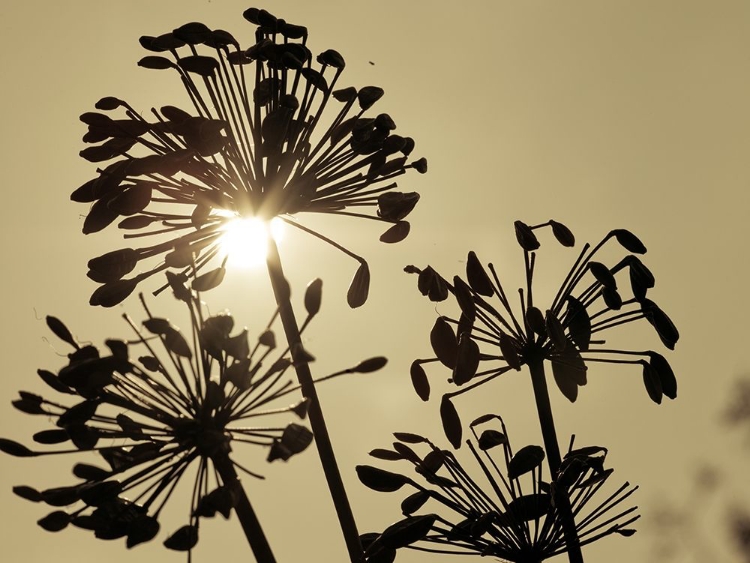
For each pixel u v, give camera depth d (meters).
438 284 0.93
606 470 0.91
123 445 0.81
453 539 0.91
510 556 0.91
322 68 0.95
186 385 0.80
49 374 0.81
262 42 0.93
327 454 0.89
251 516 0.81
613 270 0.96
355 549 0.89
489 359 0.95
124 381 0.80
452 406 0.94
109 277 0.92
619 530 0.91
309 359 0.77
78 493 0.79
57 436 0.81
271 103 0.94
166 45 0.93
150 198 0.92
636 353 0.95
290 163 0.93
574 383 0.95
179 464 0.80
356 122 0.94
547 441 0.94
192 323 0.80
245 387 0.78
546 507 0.91
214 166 0.93
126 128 0.93
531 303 0.95
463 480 0.92
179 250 0.93
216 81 0.94
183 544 0.79
